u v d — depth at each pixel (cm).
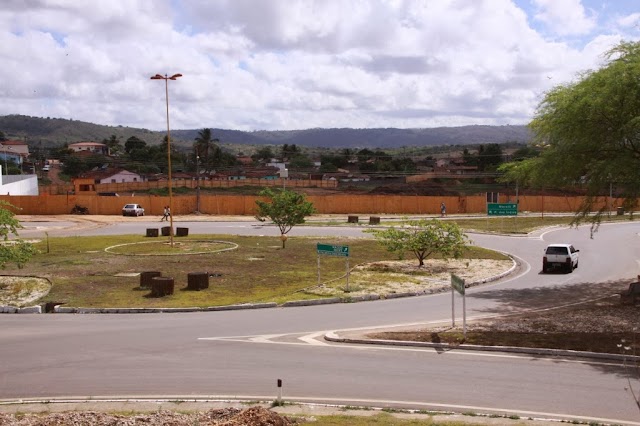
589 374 1463
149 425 1094
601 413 1215
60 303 2416
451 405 1272
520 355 1638
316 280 3003
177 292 2684
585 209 2636
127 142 16425
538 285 2922
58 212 7525
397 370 1519
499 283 3000
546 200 8431
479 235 5391
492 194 6175
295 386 1408
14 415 1205
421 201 8200
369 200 8131
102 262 3528
